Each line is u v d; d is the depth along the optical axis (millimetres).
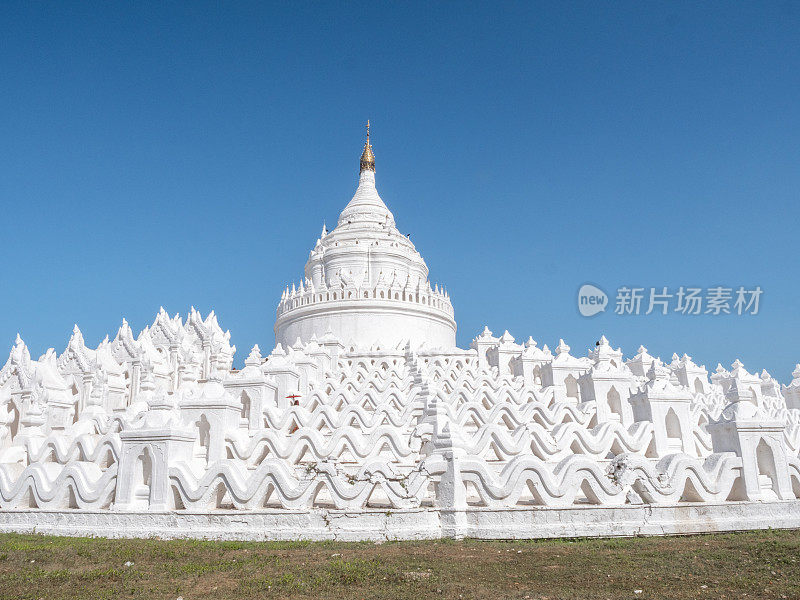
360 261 55562
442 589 9820
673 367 39188
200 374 41406
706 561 11625
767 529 15336
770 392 41250
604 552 12523
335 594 9688
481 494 14750
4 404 28359
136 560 12484
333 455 19594
